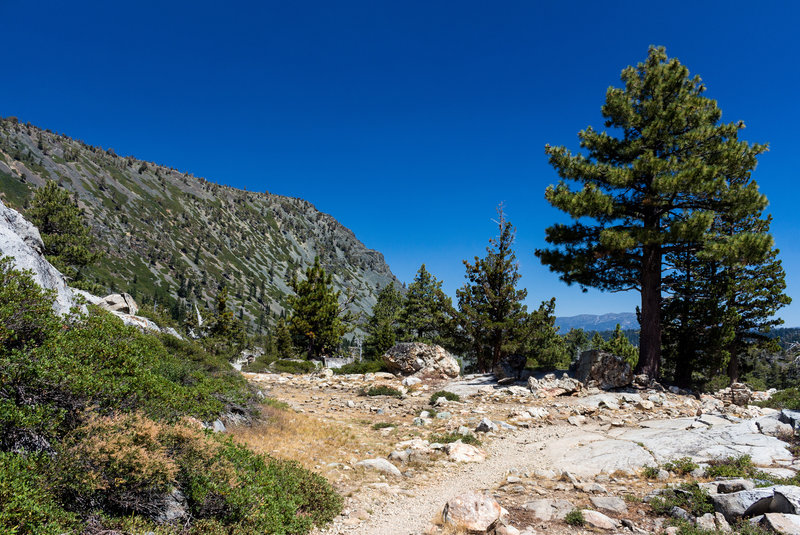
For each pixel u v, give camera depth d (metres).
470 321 29.55
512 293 29.36
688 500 7.76
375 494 9.02
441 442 13.64
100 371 7.20
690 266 27.62
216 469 6.54
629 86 23.81
